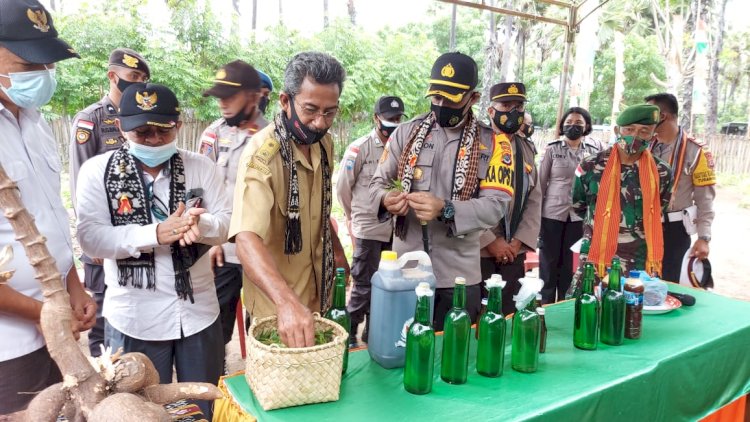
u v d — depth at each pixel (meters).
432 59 15.70
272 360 1.38
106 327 2.07
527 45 26.47
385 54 14.45
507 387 1.60
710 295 2.60
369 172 3.91
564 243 4.43
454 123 2.26
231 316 3.11
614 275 1.96
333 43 13.85
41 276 1.10
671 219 3.61
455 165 2.26
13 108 1.69
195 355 2.06
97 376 1.13
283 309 1.44
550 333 2.08
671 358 1.84
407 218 2.31
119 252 1.88
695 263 3.46
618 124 2.89
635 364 1.78
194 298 2.05
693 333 2.08
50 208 1.75
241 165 1.71
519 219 3.22
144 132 1.88
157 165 2.01
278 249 1.85
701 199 3.51
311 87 1.63
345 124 13.79
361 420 1.38
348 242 7.17
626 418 1.70
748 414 2.26
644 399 1.75
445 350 1.61
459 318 1.59
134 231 1.88
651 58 23.14
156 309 1.98
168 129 1.91
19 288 1.62
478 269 2.38
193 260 1.98
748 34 29.33
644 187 2.89
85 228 1.91
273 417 1.38
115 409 1.03
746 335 2.17
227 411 1.48
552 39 24.50
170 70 10.50
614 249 2.94
